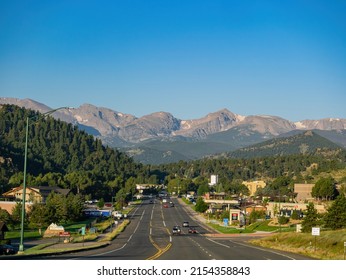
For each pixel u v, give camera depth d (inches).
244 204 7544.3
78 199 6161.4
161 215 7003.0
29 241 3622.0
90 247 2640.3
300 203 6446.9
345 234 2822.3
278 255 2295.8
